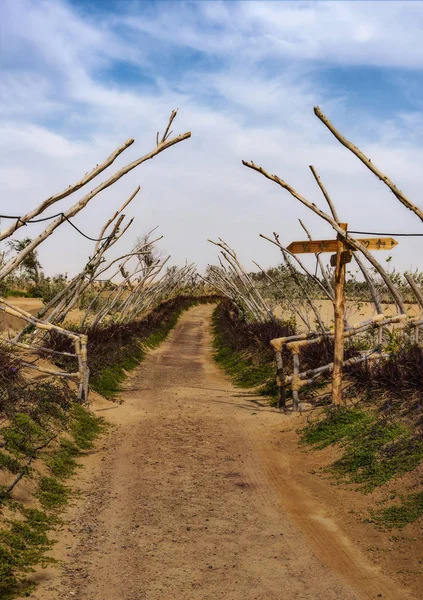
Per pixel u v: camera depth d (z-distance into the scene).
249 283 21.94
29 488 6.79
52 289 31.75
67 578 4.99
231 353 23.44
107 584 4.91
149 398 14.61
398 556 5.46
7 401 8.52
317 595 4.78
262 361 18.11
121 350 20.91
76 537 5.93
